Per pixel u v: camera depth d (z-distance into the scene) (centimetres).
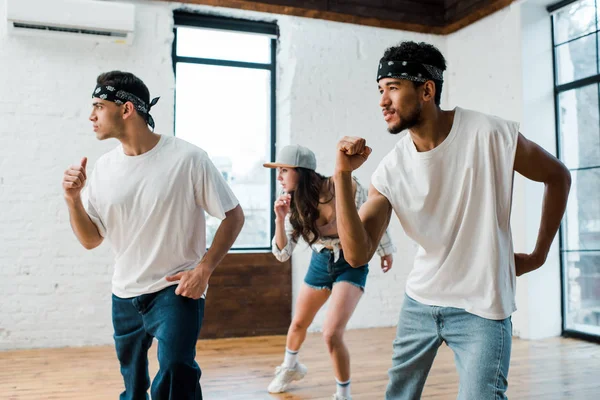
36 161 426
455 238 156
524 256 168
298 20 502
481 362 144
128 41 441
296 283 487
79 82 438
